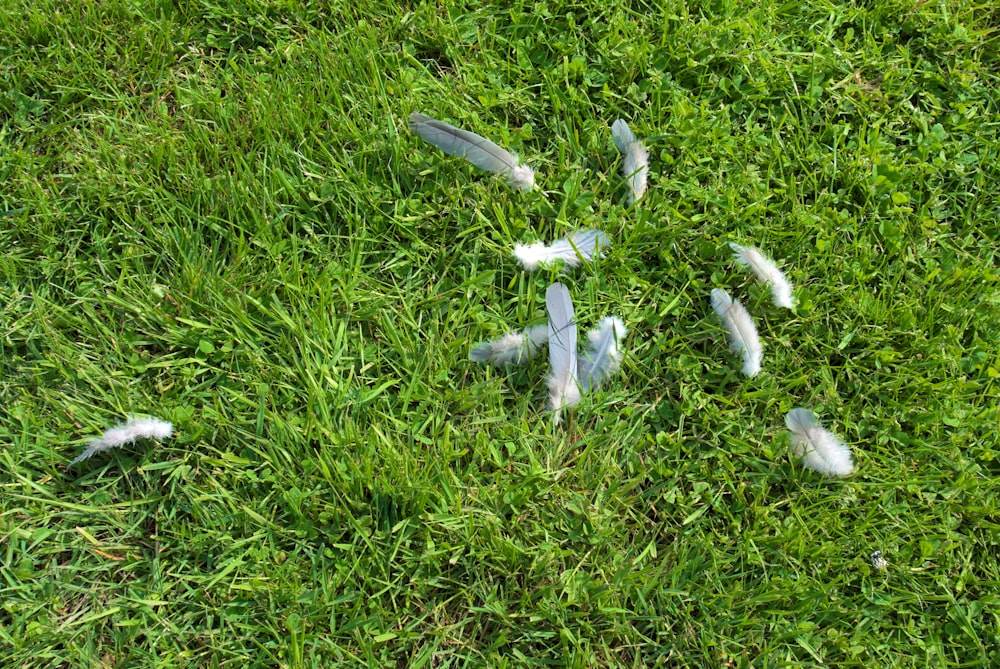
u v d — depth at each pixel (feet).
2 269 7.88
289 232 8.23
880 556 7.14
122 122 8.58
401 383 7.66
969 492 7.38
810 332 7.92
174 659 6.72
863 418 7.64
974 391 7.77
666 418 7.63
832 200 8.41
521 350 7.59
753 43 9.00
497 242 8.17
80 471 7.29
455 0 9.04
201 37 9.04
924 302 8.09
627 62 8.87
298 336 7.68
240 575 6.95
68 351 7.61
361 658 6.75
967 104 8.96
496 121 8.66
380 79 8.76
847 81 8.99
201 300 7.83
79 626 6.84
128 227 8.07
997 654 6.94
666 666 6.91
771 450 7.38
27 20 8.85
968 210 8.46
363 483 7.16
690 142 8.54
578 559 7.13
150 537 7.10
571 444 7.49
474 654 6.87
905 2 9.24
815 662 6.92
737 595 6.98
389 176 8.42
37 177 8.34
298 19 9.04
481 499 7.23
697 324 7.86
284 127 8.48
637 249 8.13
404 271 8.11
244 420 7.38
